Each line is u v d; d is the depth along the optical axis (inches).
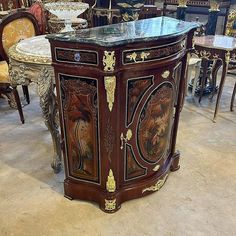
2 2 150.5
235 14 126.3
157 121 59.0
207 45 93.5
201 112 107.8
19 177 71.3
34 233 55.5
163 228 56.8
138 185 62.4
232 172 73.6
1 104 114.6
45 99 63.7
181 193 66.0
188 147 84.7
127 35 48.3
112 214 60.0
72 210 61.0
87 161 58.6
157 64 50.9
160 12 163.6
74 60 48.0
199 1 146.0
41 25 119.4
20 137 89.9
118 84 48.5
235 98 120.2
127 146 56.8
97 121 52.7
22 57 64.9
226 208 61.9
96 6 168.4
